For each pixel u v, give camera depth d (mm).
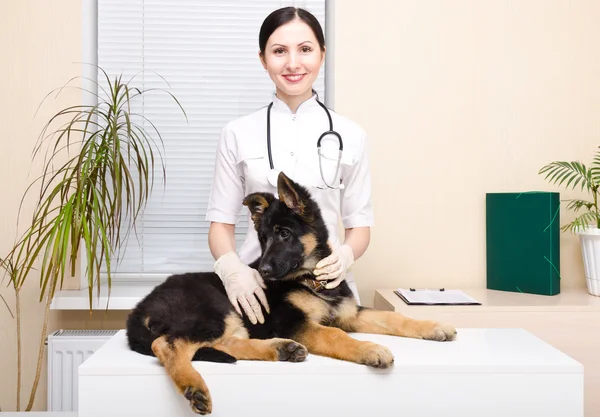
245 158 1980
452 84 2977
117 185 2463
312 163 1978
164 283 1662
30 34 2879
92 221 2703
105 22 3059
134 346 1445
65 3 2879
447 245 3004
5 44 2867
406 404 1299
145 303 1546
